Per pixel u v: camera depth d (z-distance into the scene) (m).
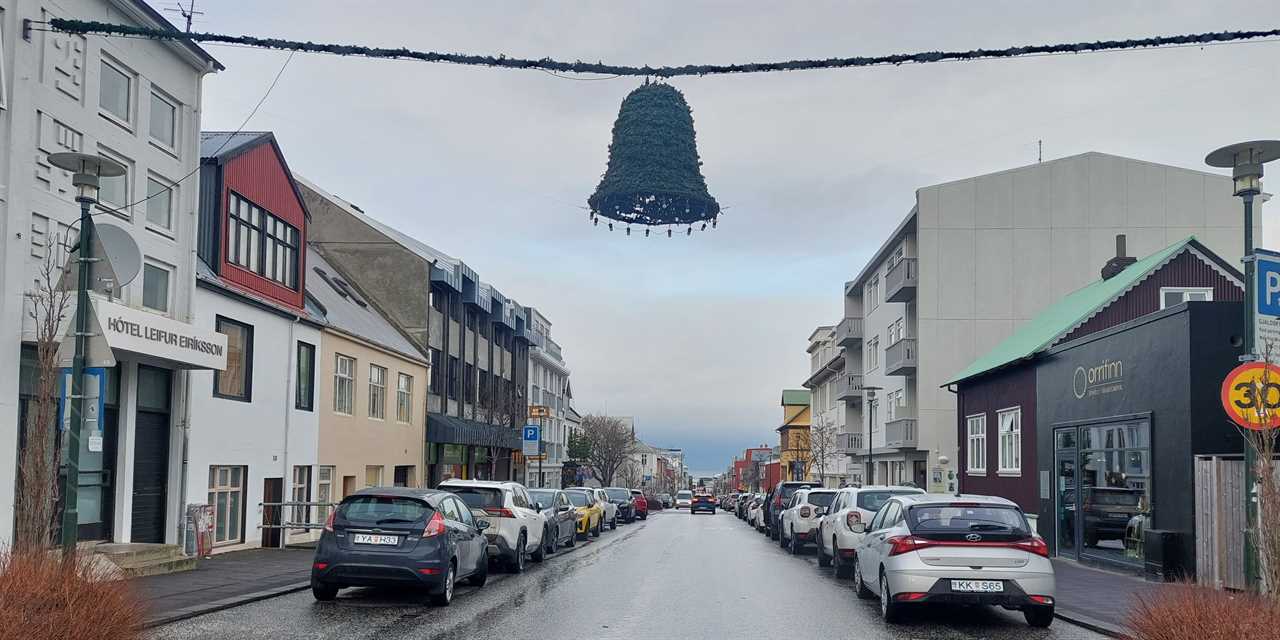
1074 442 21.02
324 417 26.42
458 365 43.12
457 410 42.81
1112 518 19.08
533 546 20.56
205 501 19.78
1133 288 25.89
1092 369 20.11
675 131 12.02
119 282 12.50
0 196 13.98
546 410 42.09
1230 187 40.88
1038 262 41.28
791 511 25.67
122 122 16.88
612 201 12.52
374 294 37.94
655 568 20.19
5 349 13.95
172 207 18.56
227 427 20.75
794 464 79.56
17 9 14.36
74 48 15.59
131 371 17.30
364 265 38.16
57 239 15.06
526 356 57.56
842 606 14.05
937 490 36.12
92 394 11.62
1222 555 14.85
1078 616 12.62
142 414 17.98
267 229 23.50
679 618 12.62
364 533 13.34
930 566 11.88
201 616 12.21
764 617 12.84
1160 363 17.12
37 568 7.97
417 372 36.00
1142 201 41.12
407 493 13.80
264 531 22.39
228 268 21.34
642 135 11.96
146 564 15.93
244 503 21.66
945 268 41.53
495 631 11.33
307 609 12.94
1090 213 41.28
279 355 23.44
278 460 23.31
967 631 11.79
